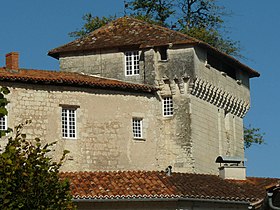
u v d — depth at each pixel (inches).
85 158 2113.7
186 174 1855.3
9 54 2128.4
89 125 2134.6
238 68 2583.7
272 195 1344.7
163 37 2325.3
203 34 2908.5
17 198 1058.7
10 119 1998.0
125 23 2454.5
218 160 2145.7
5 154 1064.2
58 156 2066.9
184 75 2276.1
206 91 2356.1
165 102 2304.4
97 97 2160.4
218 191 1770.4
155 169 2236.7
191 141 2268.7
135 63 2330.2
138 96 2237.9
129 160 2186.3
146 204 1664.6
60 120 2085.4
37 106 2048.5
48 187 1088.2
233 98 2529.5
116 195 1652.3
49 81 2060.8
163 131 2289.6
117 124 2182.6
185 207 1674.5
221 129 2459.4
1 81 2000.5
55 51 2379.4
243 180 1989.4
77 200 1630.2
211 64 2407.7
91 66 2358.5
